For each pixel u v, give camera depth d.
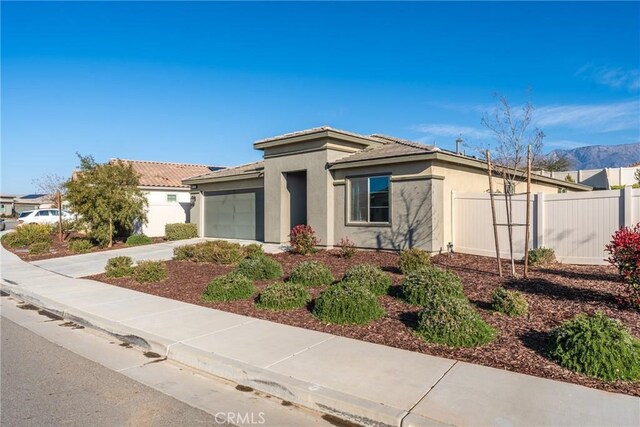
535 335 5.64
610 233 10.41
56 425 3.86
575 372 4.52
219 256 12.82
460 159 13.40
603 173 32.69
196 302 8.41
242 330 6.38
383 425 3.74
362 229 14.41
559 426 3.49
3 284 11.14
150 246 19.19
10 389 4.67
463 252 13.26
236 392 4.61
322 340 5.81
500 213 12.47
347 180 14.78
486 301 7.35
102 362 5.56
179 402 4.35
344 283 7.41
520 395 4.04
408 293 7.53
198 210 22.22
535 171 22.19
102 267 13.72
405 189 13.28
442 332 5.60
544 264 10.77
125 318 7.28
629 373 4.32
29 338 6.68
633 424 3.49
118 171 19.72
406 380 4.44
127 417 4.01
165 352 5.76
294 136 15.66
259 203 18.94
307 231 14.10
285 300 7.54
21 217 32.84
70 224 24.08
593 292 7.53
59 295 9.48
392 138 19.53
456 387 4.24
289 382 4.43
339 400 4.02
